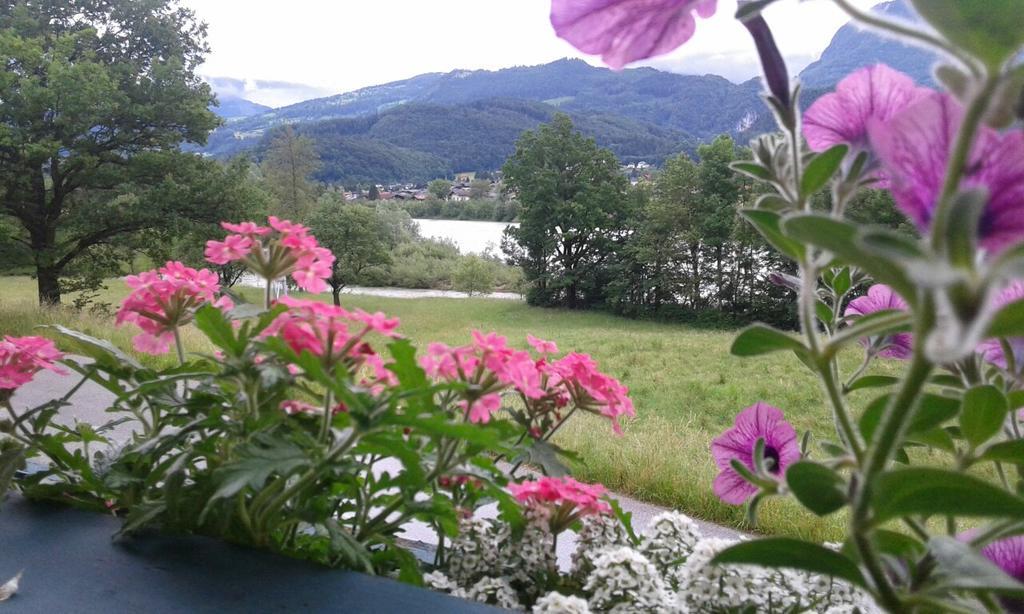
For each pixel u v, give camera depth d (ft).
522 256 149.48
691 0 1.88
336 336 4.35
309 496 4.66
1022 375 2.39
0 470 5.04
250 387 4.50
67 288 85.25
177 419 5.59
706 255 122.42
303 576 4.35
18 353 5.32
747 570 4.60
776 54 2.19
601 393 5.74
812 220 1.51
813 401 35.94
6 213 77.77
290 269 5.18
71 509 5.29
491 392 4.47
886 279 1.57
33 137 72.79
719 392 40.32
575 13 1.95
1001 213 1.48
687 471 20.98
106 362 5.29
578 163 145.69
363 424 3.68
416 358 4.41
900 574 2.18
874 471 1.70
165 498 4.57
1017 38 1.34
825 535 16.10
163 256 84.17
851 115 2.30
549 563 5.81
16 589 4.04
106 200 81.30
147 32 88.58
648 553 6.02
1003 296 2.06
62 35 82.69
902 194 1.55
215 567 4.41
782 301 110.22
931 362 1.55
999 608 2.17
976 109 1.38
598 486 5.76
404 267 169.58
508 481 5.38
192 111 81.25
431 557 6.91
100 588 4.11
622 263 133.08
